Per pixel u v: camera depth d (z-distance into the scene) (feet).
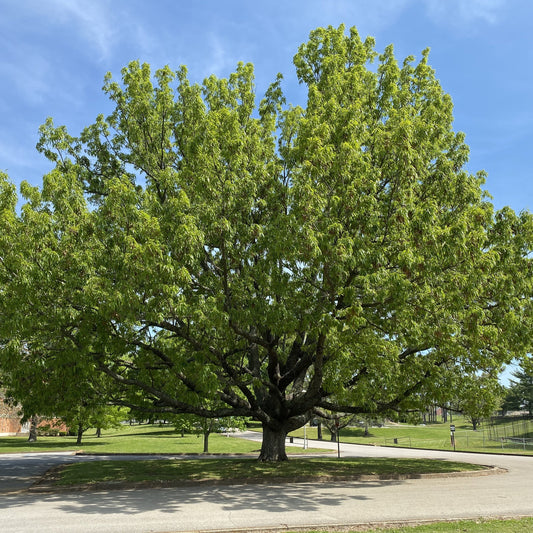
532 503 37.42
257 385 53.57
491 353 50.26
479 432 195.83
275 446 65.67
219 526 28.45
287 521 29.94
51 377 46.91
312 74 60.85
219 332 45.65
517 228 45.09
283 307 40.29
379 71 57.93
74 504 36.55
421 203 40.93
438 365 55.36
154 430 213.87
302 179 40.32
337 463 65.36
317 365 46.93
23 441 136.77
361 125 43.65
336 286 40.14
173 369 45.24
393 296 37.42
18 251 37.35
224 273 43.75
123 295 36.40
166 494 41.47
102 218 39.29
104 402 55.31
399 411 62.69
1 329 36.96
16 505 36.35
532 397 213.25
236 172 45.27
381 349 44.65
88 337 41.86
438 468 62.03
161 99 58.49
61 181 42.06
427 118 49.14
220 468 57.57
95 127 63.31
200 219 41.47
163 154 59.52
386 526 28.53
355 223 39.83
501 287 41.22
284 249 37.99
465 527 27.86
